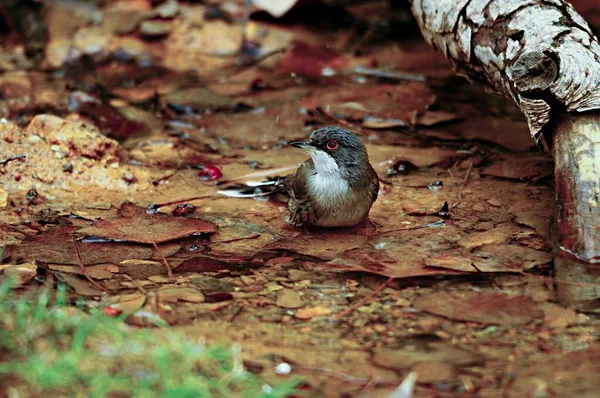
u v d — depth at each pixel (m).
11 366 7.22
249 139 14.23
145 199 11.99
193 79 16.91
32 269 9.63
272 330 8.55
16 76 16.80
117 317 8.48
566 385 7.58
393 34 18.88
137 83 16.69
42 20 18.91
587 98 10.49
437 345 8.30
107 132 14.34
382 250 10.41
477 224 11.15
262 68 17.44
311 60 17.69
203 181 12.63
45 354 7.42
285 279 9.70
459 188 12.32
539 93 10.54
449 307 9.02
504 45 11.68
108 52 17.78
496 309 8.98
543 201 11.79
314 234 10.97
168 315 8.76
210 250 10.43
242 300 9.18
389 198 12.05
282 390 7.31
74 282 9.40
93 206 11.70
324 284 9.58
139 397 7.04
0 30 19.14
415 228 11.08
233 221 11.31
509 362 7.99
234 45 18.14
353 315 8.90
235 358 7.83
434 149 13.72
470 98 15.92
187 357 7.64
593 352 8.16
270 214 11.59
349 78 16.92
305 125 14.78
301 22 18.86
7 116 14.64
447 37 12.84
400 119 14.94
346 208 10.76
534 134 10.69
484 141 14.02
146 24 18.42
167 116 15.12
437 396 7.41
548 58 10.37
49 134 12.77
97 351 7.67
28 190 12.03
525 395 7.43
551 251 10.27
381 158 13.34
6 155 12.36
